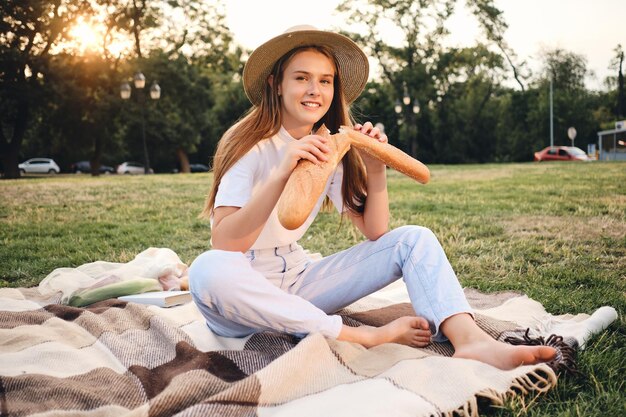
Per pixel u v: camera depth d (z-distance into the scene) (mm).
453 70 41125
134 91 32031
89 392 1911
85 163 48844
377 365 2115
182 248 5352
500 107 43969
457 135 42219
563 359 2090
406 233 2459
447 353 2273
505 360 2041
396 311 2871
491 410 1869
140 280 3373
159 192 11242
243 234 2277
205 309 2348
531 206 7578
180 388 1806
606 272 3850
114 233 6180
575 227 5668
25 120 30766
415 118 41062
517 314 2836
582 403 1857
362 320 2775
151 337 2508
